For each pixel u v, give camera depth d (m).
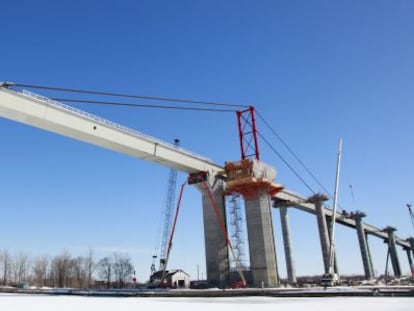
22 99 53.81
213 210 83.44
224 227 83.38
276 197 105.12
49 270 152.00
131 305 44.44
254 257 79.81
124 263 157.00
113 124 65.44
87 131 61.41
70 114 59.50
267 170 87.50
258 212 81.69
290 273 110.94
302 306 36.91
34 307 43.66
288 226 114.50
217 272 80.12
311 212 125.81
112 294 66.81
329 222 133.12
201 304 43.53
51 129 59.06
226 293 57.59
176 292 60.84
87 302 50.97
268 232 80.50
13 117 54.69
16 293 88.44
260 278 78.12
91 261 155.00
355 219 141.62
